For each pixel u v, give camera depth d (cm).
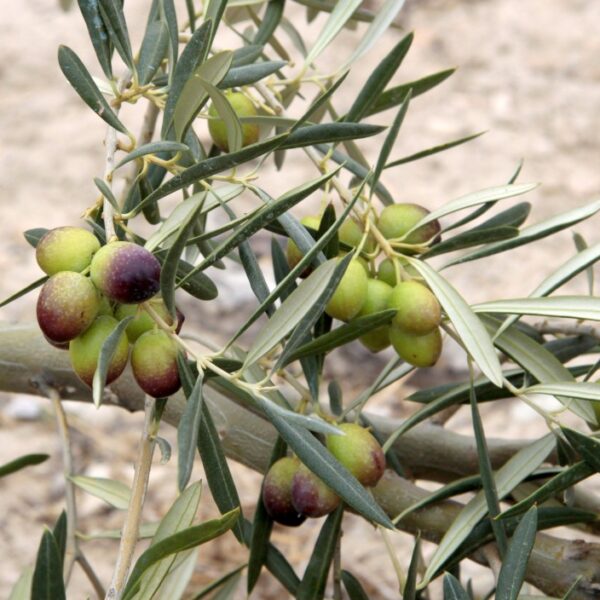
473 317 78
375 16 93
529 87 286
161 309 74
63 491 186
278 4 92
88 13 77
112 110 76
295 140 76
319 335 83
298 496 79
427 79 87
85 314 70
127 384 97
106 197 72
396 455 96
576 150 263
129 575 75
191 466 71
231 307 222
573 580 84
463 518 81
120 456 193
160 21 80
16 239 248
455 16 316
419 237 83
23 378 97
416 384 202
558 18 314
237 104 84
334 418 82
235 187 78
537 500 78
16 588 89
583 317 78
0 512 180
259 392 74
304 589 83
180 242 70
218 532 72
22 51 316
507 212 86
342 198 83
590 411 83
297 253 81
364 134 77
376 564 164
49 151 275
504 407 197
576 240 92
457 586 77
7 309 225
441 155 265
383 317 78
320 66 293
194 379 74
